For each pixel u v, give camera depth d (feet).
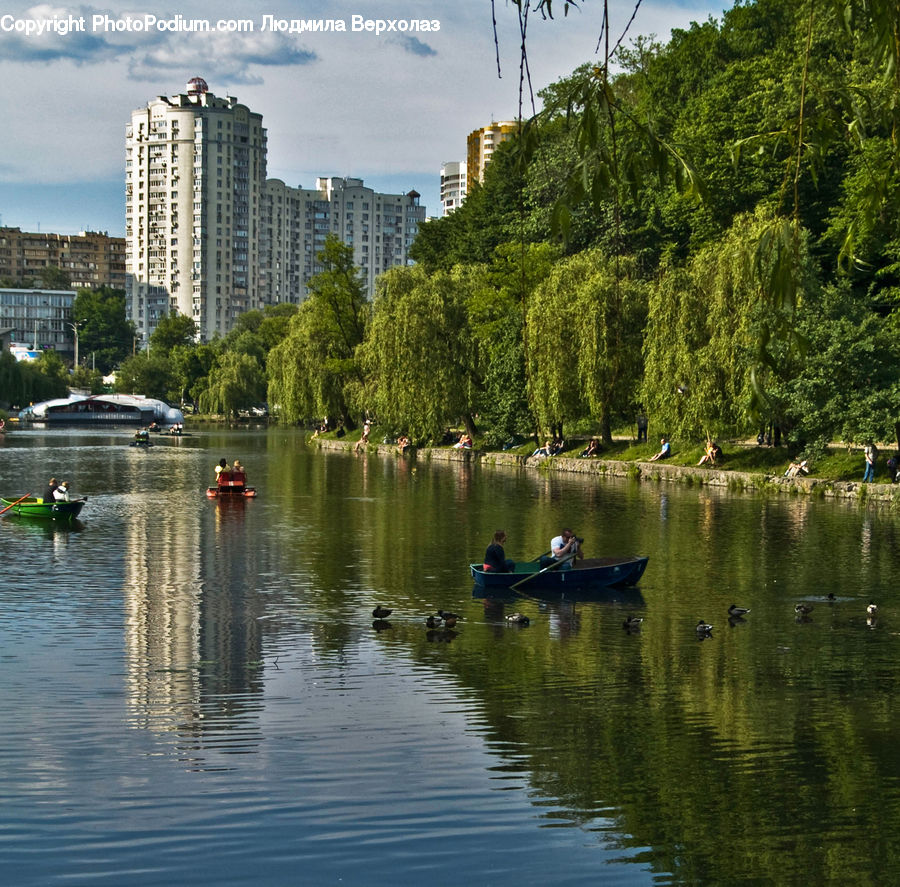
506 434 249.96
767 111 195.52
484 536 119.75
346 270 329.93
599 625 73.46
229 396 550.36
